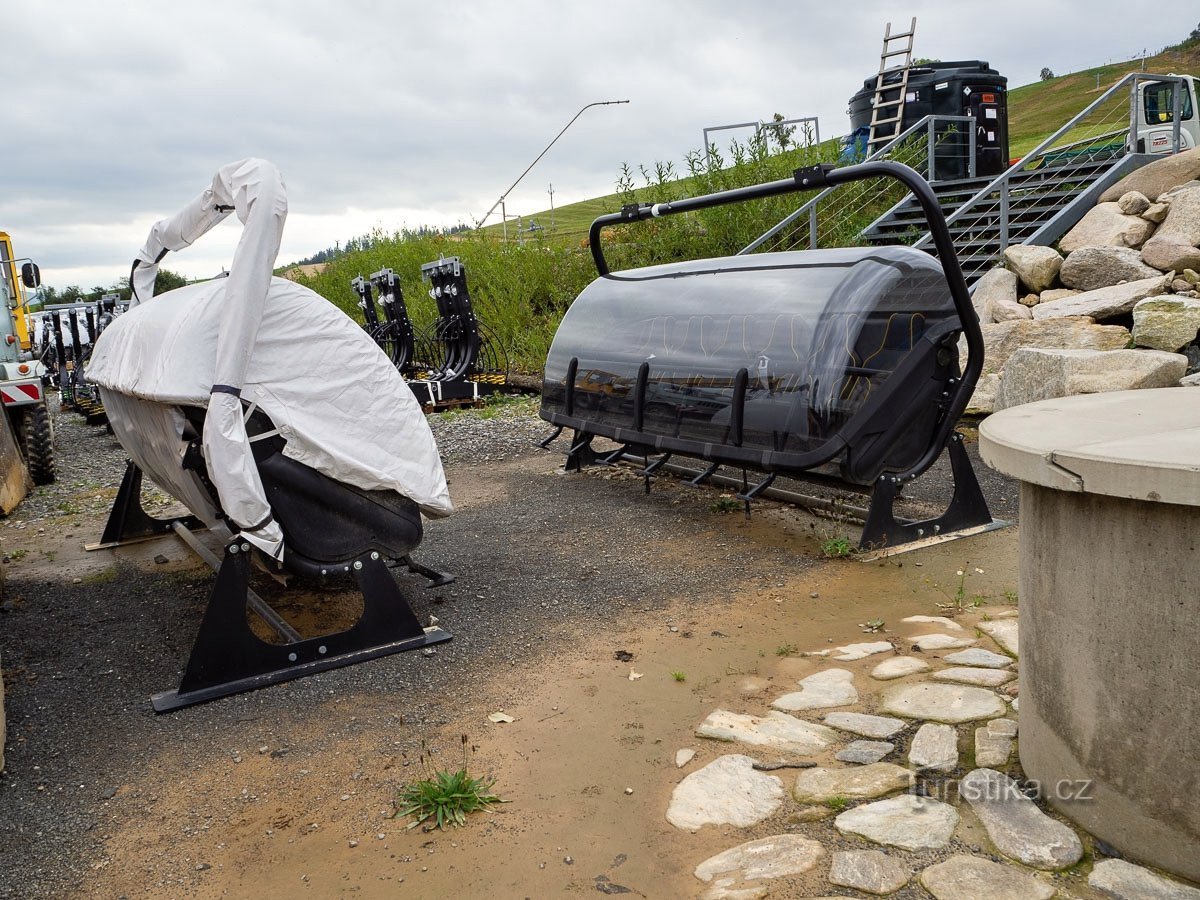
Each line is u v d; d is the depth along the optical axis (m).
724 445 5.78
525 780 3.12
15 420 9.36
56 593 5.66
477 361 13.36
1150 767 2.32
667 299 6.74
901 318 5.26
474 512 6.96
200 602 5.32
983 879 2.35
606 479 7.73
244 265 3.80
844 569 5.13
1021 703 2.82
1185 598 2.18
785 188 5.70
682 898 2.44
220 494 3.81
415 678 4.05
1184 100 14.52
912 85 14.59
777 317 5.61
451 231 22.31
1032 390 7.40
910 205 13.00
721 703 3.62
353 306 21.53
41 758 3.53
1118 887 2.28
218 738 3.60
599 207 42.53
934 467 7.29
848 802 2.78
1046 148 10.41
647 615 4.66
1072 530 2.43
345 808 3.03
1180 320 7.33
